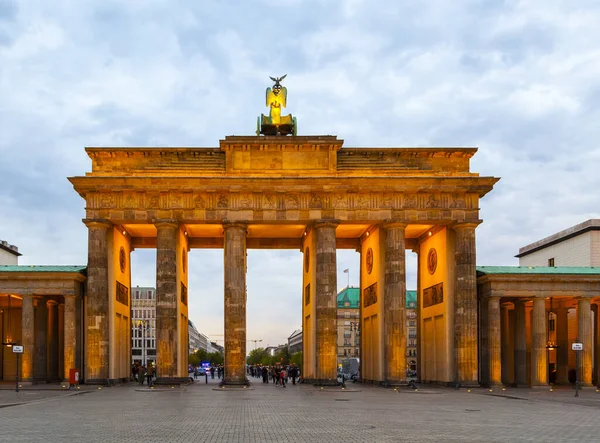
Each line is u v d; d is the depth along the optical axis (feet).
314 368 268.00
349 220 265.34
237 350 255.91
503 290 262.88
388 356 261.65
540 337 262.88
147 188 261.85
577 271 274.77
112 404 165.27
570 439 97.50
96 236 262.06
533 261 414.62
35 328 280.10
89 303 258.78
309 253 286.25
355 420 125.90
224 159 270.67
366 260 302.04
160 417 130.21
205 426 114.01
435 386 275.59
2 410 146.10
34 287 259.60
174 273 262.47
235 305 258.57
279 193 265.34
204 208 264.11
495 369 261.85
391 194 267.39
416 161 273.33
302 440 95.55
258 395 204.74
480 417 133.49
